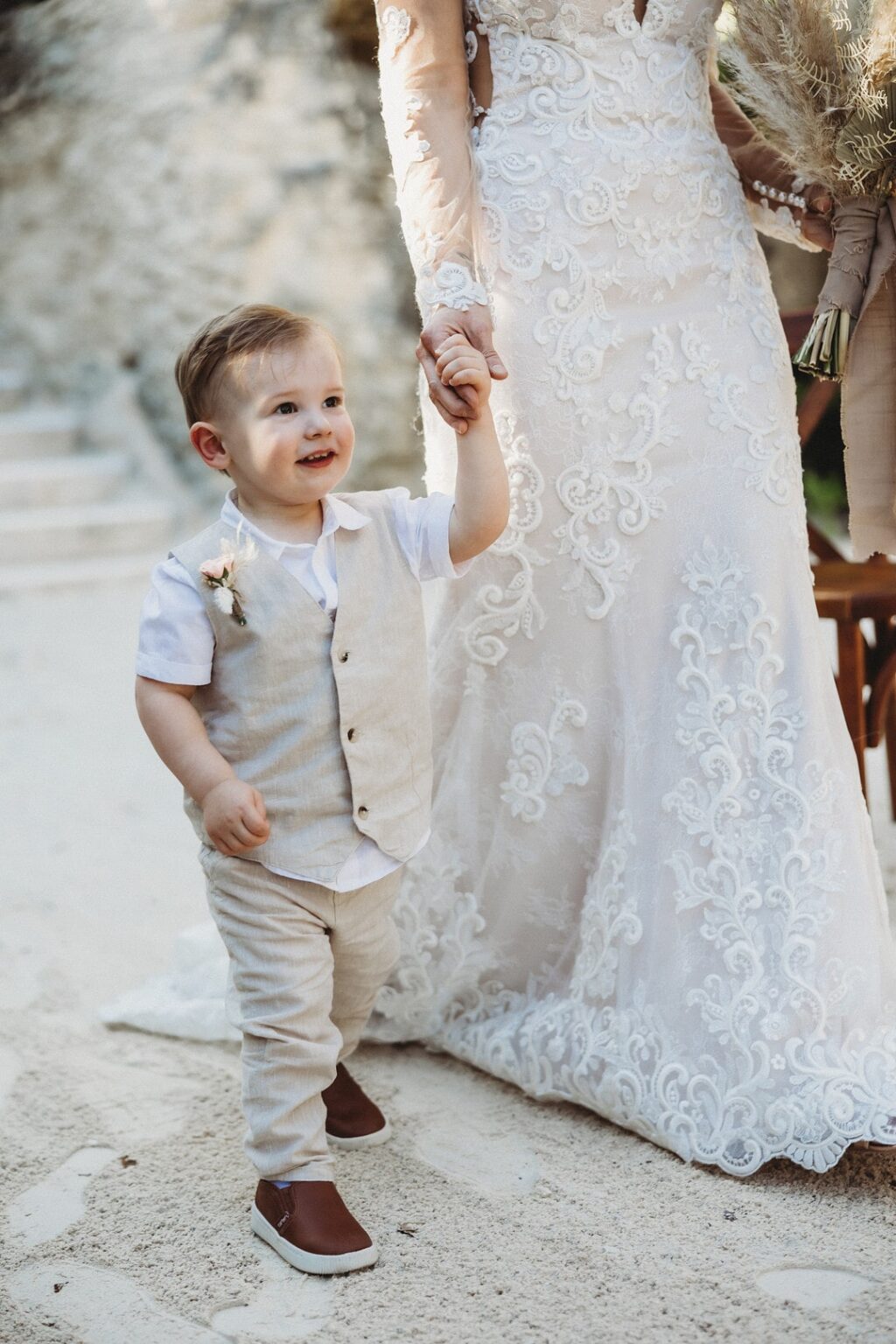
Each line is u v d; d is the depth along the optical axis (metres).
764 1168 2.25
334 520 2.13
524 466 2.42
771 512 2.38
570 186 2.36
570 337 2.38
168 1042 2.77
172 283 8.61
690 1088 2.28
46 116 8.78
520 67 2.38
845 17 2.32
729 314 2.44
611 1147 2.34
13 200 9.02
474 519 2.16
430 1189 2.22
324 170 8.24
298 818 2.08
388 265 8.26
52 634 6.95
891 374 2.47
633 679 2.41
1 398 9.18
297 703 2.07
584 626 2.44
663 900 2.35
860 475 2.52
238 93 8.33
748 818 2.32
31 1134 2.42
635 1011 2.37
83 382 9.09
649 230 2.38
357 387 8.30
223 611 2.03
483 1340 1.83
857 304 2.45
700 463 2.38
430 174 2.34
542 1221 2.12
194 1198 2.22
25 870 3.82
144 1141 2.40
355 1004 2.34
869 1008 2.24
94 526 8.37
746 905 2.29
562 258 2.37
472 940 2.62
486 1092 2.56
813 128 2.38
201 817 2.13
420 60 2.35
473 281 2.30
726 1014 2.27
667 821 2.37
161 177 8.50
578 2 2.33
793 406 2.51
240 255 8.42
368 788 2.12
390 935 2.30
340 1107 2.39
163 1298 1.95
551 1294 1.93
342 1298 1.94
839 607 2.99
